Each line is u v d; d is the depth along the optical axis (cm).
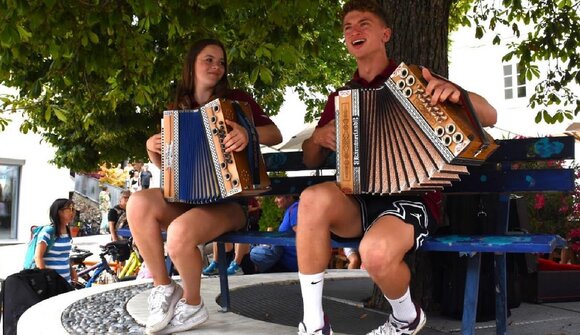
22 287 522
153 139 330
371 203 272
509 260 405
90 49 527
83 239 2030
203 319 325
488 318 372
